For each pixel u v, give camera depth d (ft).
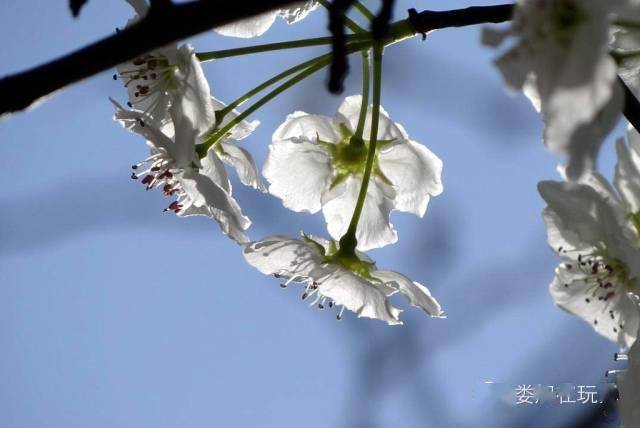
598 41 1.84
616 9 1.84
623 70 1.96
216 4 1.65
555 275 2.05
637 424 1.98
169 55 2.02
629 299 2.02
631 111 1.95
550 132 1.83
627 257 1.99
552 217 2.04
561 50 1.85
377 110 2.03
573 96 1.83
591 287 2.03
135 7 2.03
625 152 2.01
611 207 1.99
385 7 1.79
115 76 2.04
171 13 1.65
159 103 2.03
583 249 2.03
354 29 2.00
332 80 1.80
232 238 2.04
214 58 2.02
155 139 2.02
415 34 1.99
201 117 2.01
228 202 2.04
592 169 1.83
